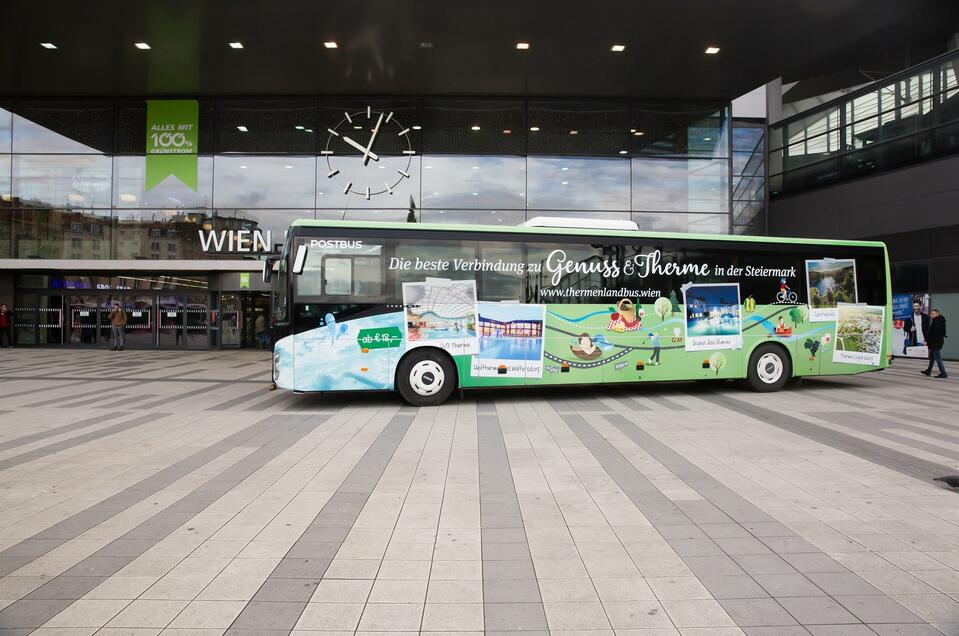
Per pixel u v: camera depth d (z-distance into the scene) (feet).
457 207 66.08
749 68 57.93
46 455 21.04
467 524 14.17
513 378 32.78
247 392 37.68
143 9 47.34
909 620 9.59
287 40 52.80
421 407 31.89
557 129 66.33
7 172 69.51
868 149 65.51
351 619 9.69
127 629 9.33
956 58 56.18
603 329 33.94
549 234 33.65
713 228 66.59
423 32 50.93
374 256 31.89
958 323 56.65
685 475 18.37
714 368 35.55
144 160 68.85
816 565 11.78
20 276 74.28
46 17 49.06
